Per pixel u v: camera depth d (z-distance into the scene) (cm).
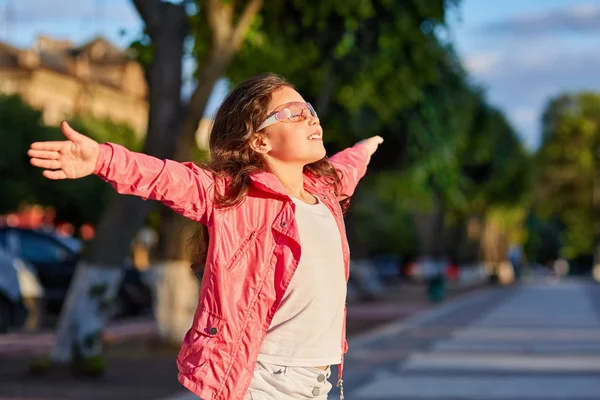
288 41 1900
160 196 368
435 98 2648
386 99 2069
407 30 1881
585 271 13638
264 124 390
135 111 6775
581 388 1284
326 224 391
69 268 2358
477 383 1338
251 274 377
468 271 7000
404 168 2794
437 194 3603
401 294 4806
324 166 422
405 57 1991
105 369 1362
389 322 2623
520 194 6203
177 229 1655
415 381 1362
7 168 3812
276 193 379
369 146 476
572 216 10512
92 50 6906
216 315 374
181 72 1400
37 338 1980
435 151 2716
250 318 376
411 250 7731
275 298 378
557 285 7431
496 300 4334
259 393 376
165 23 1384
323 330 384
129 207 1314
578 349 1841
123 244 1321
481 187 5253
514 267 9675
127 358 1553
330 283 385
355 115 2362
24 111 3903
